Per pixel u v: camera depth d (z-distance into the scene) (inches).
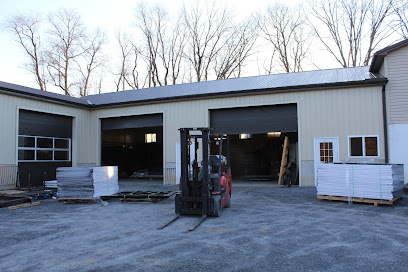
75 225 287.1
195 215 319.3
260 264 177.6
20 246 223.6
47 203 415.5
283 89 546.0
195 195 315.9
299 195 446.6
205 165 308.5
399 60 494.9
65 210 364.2
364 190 363.6
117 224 288.2
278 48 1540.4
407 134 478.9
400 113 485.7
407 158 477.1
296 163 597.9
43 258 197.0
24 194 443.5
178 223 285.7
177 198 315.6
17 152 558.6
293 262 179.9
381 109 496.4
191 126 616.7
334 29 1362.0
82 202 416.8
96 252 206.5
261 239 227.9
